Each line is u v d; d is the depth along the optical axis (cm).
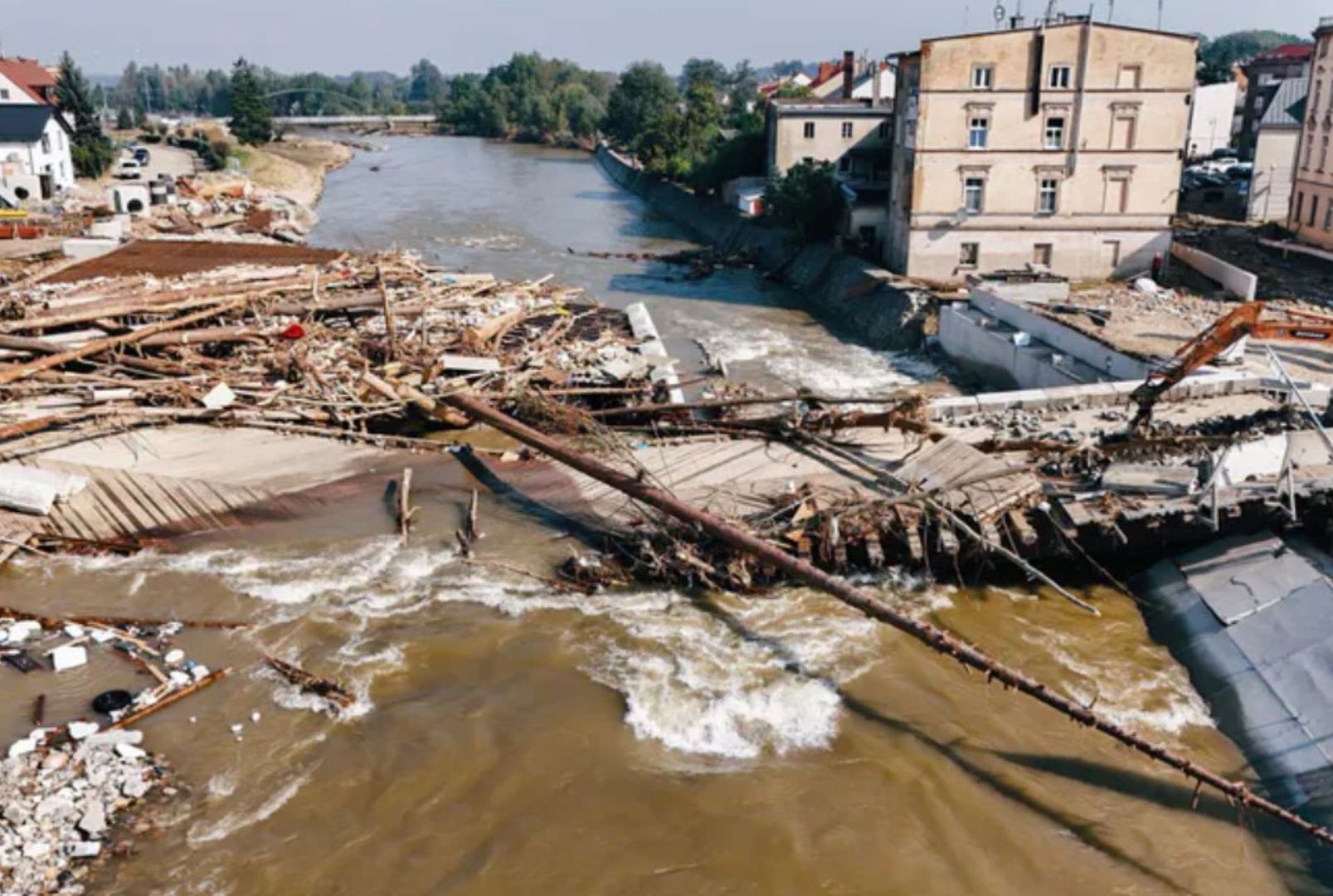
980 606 2281
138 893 1520
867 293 5144
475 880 1563
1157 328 3878
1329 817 1642
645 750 1838
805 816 1694
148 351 3453
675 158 9306
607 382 3416
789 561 2089
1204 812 1723
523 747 1833
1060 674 2058
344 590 2288
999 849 1644
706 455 2714
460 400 3053
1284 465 2259
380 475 2767
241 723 1881
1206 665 2062
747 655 2094
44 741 1802
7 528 2467
